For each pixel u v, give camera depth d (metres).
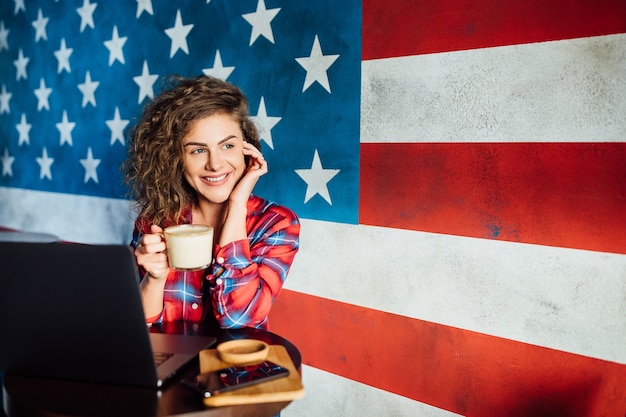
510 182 1.59
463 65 1.65
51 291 0.98
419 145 1.75
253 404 0.98
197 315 1.55
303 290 2.10
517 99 1.56
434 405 1.80
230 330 1.39
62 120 3.00
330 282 2.02
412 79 1.75
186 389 1.03
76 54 2.89
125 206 2.70
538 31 1.51
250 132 1.67
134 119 2.63
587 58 1.44
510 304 1.62
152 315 1.43
